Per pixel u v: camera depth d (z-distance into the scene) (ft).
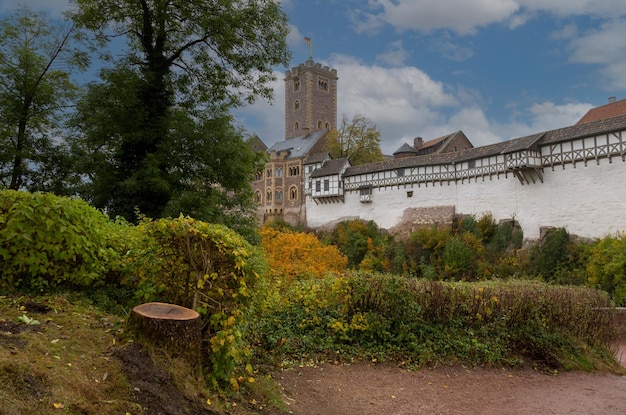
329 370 22.45
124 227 22.44
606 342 33.30
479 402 20.61
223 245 16.08
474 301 28.84
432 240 145.28
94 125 46.29
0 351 10.96
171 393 12.56
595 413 20.29
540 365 28.12
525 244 125.59
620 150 106.01
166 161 46.91
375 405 18.69
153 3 48.19
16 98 49.39
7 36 50.08
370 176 177.58
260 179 230.07
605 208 108.68
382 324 26.14
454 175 150.41
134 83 46.32
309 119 274.77
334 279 27.78
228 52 51.42
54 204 17.52
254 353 21.42
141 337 13.73
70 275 18.34
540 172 123.75
